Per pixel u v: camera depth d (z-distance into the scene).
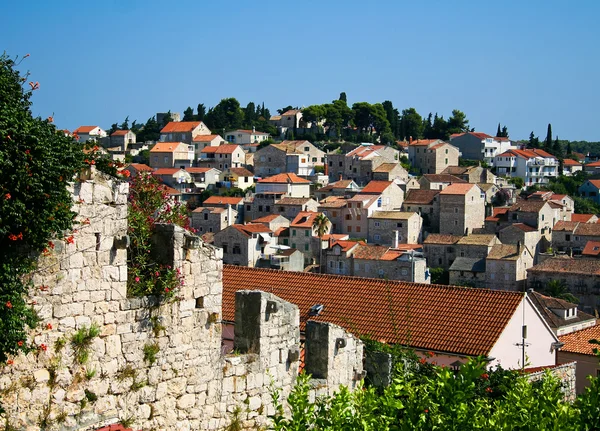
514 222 161.00
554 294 125.88
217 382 19.06
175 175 198.75
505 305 37.66
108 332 16.75
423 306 37.97
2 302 14.84
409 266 133.75
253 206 180.25
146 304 17.47
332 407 18.44
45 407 15.71
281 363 21.03
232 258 146.75
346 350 23.67
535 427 18.00
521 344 37.34
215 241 148.12
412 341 35.78
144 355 17.44
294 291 39.66
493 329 36.34
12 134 14.98
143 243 18.03
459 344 35.59
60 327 15.93
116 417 16.91
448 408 17.59
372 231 165.00
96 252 16.50
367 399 18.08
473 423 17.66
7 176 14.91
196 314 18.52
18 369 15.36
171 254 18.03
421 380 25.03
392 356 26.34
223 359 19.27
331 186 190.50
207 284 18.75
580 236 157.62
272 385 19.72
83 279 16.27
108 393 16.73
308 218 156.88
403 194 177.75
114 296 16.84
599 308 128.00
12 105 15.49
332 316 37.38
